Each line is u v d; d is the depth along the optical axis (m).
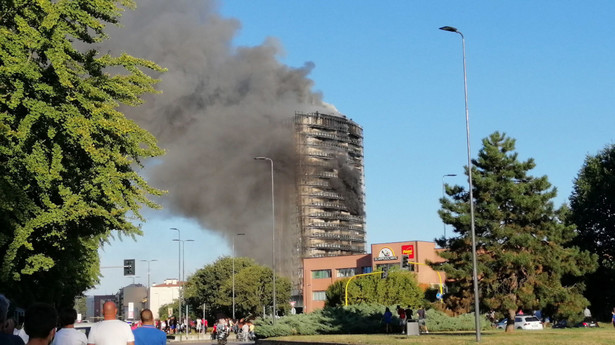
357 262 135.62
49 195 23.58
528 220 45.75
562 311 45.03
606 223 67.62
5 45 20.95
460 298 46.78
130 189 24.22
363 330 52.31
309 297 141.50
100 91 23.23
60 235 23.67
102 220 24.64
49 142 23.14
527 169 47.31
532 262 44.72
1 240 21.38
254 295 127.31
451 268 45.72
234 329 91.38
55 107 22.44
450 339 34.22
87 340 10.86
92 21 22.73
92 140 22.30
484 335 38.88
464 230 47.00
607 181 67.31
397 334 45.16
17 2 21.56
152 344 11.24
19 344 7.10
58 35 21.97
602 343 27.88
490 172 47.22
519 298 44.62
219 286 134.50
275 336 54.09
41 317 6.87
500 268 45.53
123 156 23.91
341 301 102.69
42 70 22.48
